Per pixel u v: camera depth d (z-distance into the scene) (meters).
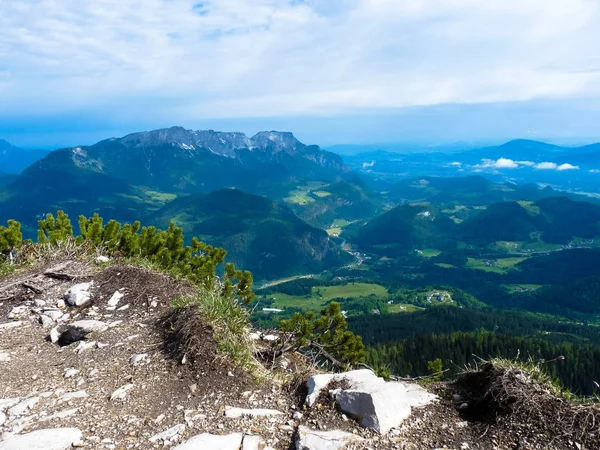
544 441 4.84
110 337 8.93
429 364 9.43
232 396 6.35
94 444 5.29
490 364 6.18
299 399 6.23
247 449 5.03
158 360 7.59
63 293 11.78
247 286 10.87
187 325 8.08
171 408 6.11
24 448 5.13
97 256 14.41
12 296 11.66
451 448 4.91
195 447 4.95
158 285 11.75
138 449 5.17
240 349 7.68
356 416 5.54
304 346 9.51
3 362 8.25
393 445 4.98
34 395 6.79
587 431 4.84
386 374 9.42
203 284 11.51
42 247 15.29
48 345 9.16
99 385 6.99
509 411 5.35
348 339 10.03
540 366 6.05
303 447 4.96
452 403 5.94
